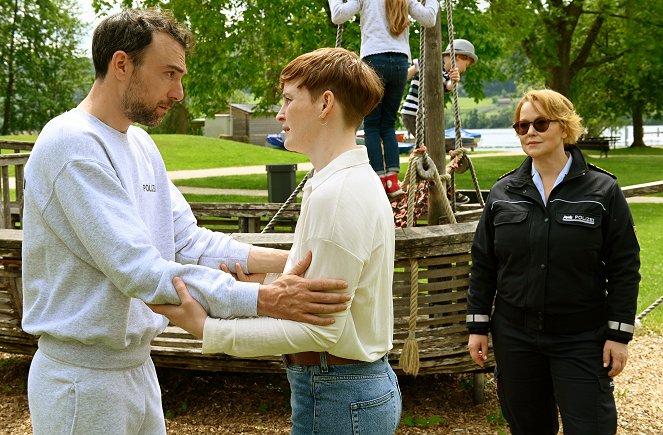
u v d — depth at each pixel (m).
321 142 1.89
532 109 2.79
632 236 2.70
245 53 17.80
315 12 16.69
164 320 2.27
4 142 9.15
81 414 2.03
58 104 46.25
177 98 2.08
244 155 29.50
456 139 4.91
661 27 24.94
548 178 2.84
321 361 1.90
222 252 2.33
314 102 1.87
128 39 1.98
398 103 4.28
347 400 1.89
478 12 17.78
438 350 4.00
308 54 1.91
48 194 1.94
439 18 4.62
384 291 1.94
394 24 4.10
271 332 1.78
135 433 2.19
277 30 16.28
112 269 1.87
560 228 2.73
